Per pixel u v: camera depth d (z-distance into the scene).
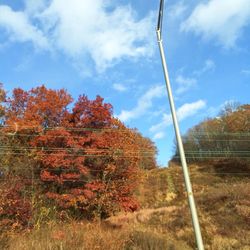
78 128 39.09
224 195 38.19
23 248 21.48
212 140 76.44
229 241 27.03
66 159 36.16
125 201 36.75
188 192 11.06
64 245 20.92
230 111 83.00
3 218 29.66
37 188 35.88
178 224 33.84
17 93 41.47
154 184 58.62
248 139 70.69
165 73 12.71
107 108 39.62
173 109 12.19
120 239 23.38
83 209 35.78
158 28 13.34
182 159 11.52
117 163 37.62
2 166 36.34
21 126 37.69
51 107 39.69
